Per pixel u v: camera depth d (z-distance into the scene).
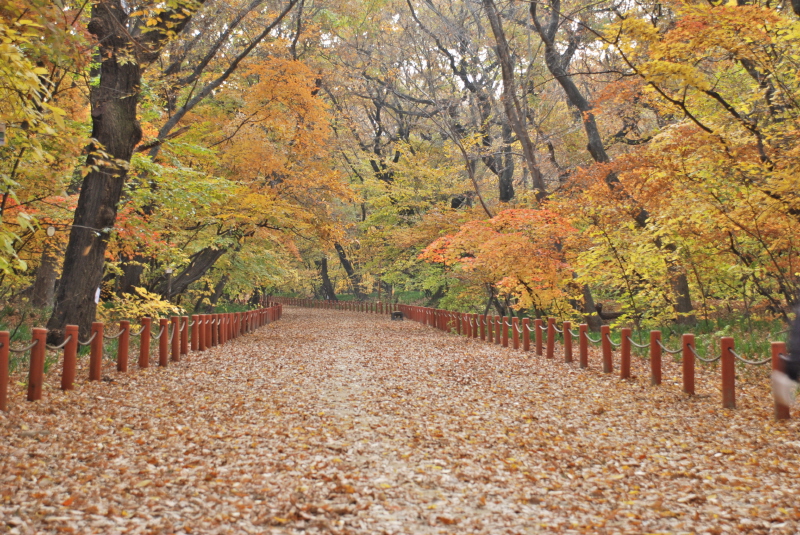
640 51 11.34
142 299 17.03
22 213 6.01
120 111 11.96
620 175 13.45
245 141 18.64
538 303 18.16
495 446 6.51
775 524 4.24
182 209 14.70
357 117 38.12
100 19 11.47
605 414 8.05
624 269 15.47
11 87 6.36
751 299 16.08
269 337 21.23
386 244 35.12
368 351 16.58
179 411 7.79
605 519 4.42
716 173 11.09
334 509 4.47
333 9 25.08
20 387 8.25
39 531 3.87
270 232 22.06
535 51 25.62
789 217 10.23
